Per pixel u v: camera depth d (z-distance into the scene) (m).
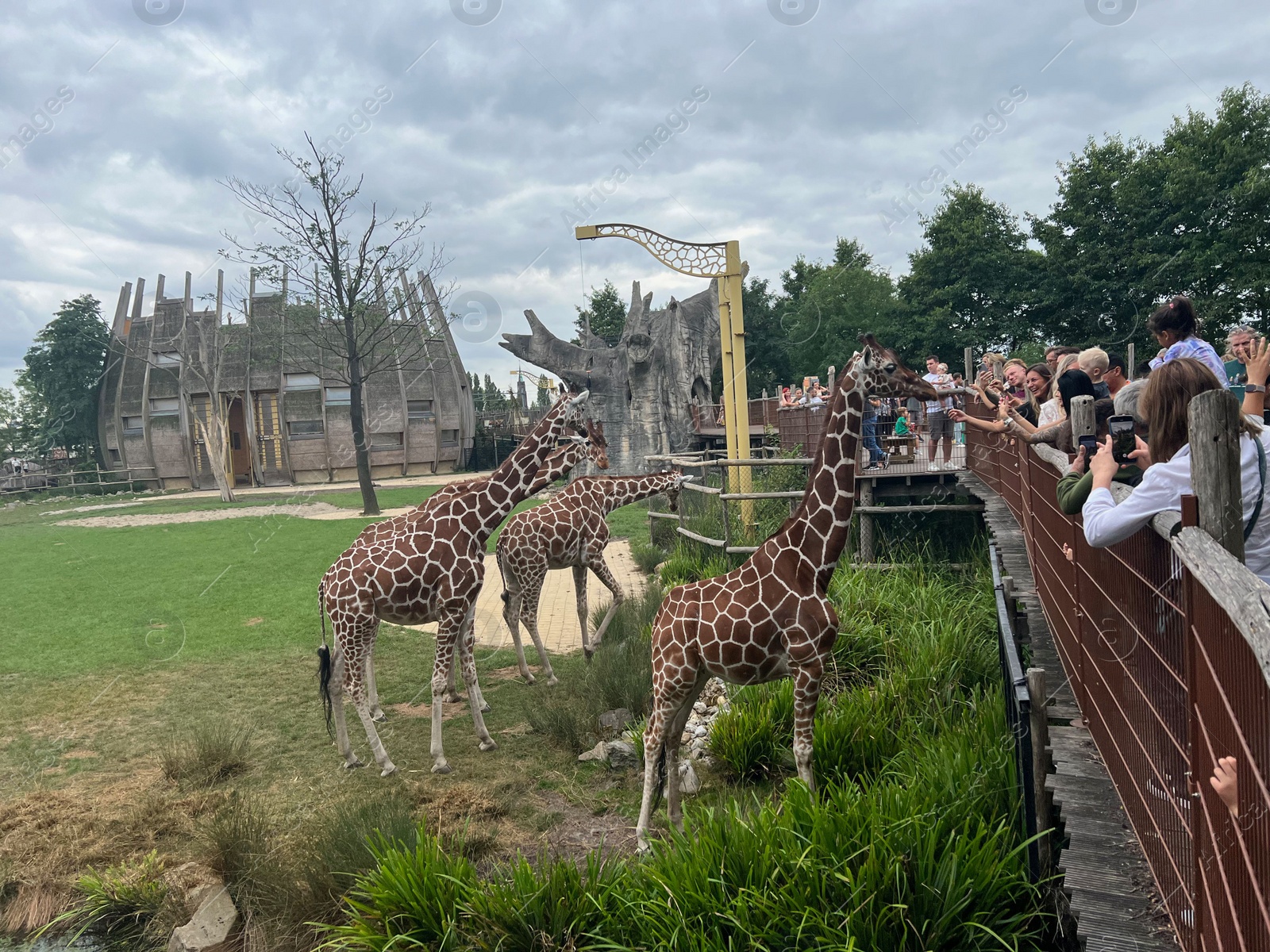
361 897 4.15
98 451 42.03
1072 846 2.72
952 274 26.75
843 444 4.47
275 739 6.69
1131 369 10.20
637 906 3.60
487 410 54.56
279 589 13.03
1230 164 20.86
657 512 14.38
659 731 4.51
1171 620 2.21
